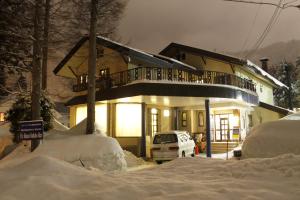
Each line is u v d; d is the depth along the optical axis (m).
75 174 6.20
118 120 21.20
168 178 6.74
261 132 11.72
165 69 19.92
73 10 14.91
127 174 7.36
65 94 26.61
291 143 10.80
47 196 5.03
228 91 19.94
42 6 12.70
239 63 24.83
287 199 5.10
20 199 4.90
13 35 15.20
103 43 21.17
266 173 6.77
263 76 30.69
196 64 28.31
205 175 7.11
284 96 53.09
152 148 17.38
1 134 18.78
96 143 13.05
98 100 20.88
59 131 15.98
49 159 6.90
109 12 15.61
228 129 22.78
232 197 5.15
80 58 24.81
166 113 23.91
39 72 12.59
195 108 23.72
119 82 20.78
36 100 12.41
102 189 5.45
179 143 17.17
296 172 6.60
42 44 13.09
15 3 14.89
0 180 5.66
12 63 17.47
